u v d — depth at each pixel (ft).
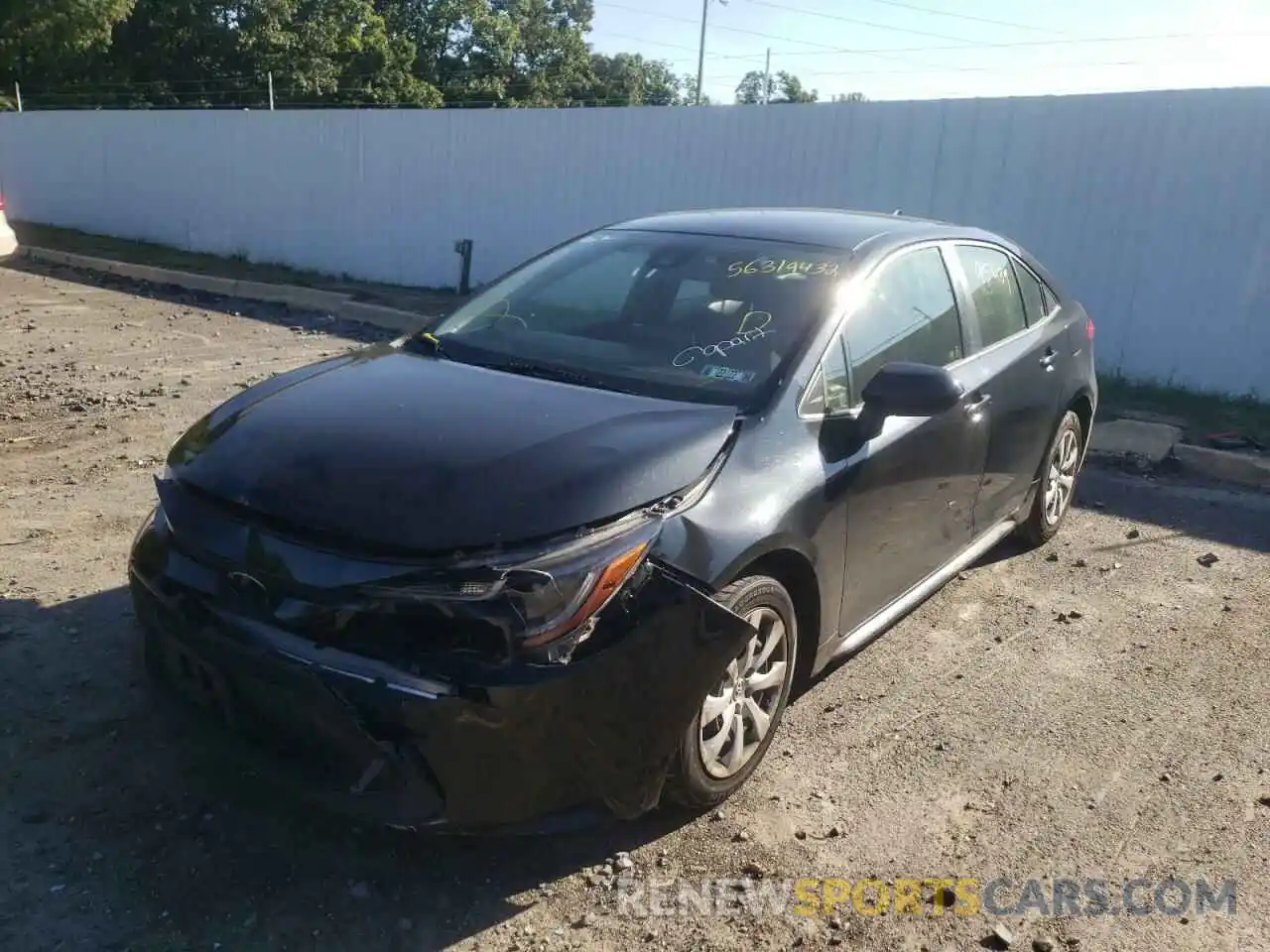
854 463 12.21
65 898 9.49
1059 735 12.98
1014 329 17.12
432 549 9.01
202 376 29.37
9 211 70.33
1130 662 14.93
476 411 10.99
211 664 9.61
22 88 106.83
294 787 9.45
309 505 9.57
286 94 112.47
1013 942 9.54
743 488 10.80
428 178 46.60
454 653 8.87
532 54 168.66
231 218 55.77
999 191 31.48
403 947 9.20
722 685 10.80
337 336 36.73
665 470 10.25
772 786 11.68
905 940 9.56
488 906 9.72
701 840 10.76
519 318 13.91
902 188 33.50
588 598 9.12
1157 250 29.01
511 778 9.02
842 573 12.41
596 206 41.57
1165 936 9.71
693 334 12.86
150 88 109.09
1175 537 20.02
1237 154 27.35
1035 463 17.67
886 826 11.10
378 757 8.90
